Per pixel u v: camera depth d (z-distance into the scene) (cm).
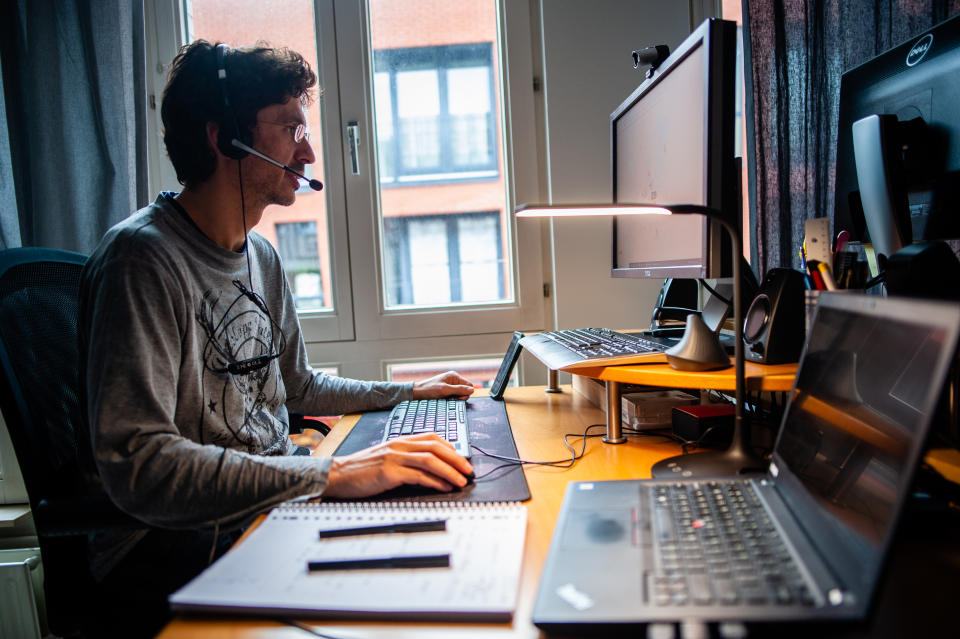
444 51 189
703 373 84
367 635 48
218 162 105
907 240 94
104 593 88
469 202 193
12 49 167
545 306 190
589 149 183
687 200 98
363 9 183
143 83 171
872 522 44
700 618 43
